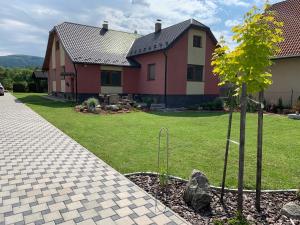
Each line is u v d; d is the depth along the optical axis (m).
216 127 9.73
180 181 4.48
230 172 4.94
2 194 3.95
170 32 19.08
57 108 15.70
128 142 7.28
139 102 18.89
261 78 3.17
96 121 11.09
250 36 3.13
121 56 20.81
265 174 4.83
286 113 13.31
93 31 22.33
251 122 10.66
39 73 39.88
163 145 6.95
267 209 3.54
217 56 3.58
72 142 7.27
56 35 23.38
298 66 14.44
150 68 19.55
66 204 3.65
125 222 3.21
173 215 3.38
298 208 3.38
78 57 18.42
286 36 14.98
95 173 4.86
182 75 18.52
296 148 6.63
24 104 18.11
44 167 5.18
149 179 4.60
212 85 20.23
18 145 6.92
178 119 11.87
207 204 3.57
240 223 3.09
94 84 19.22
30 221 3.21
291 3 16.94
